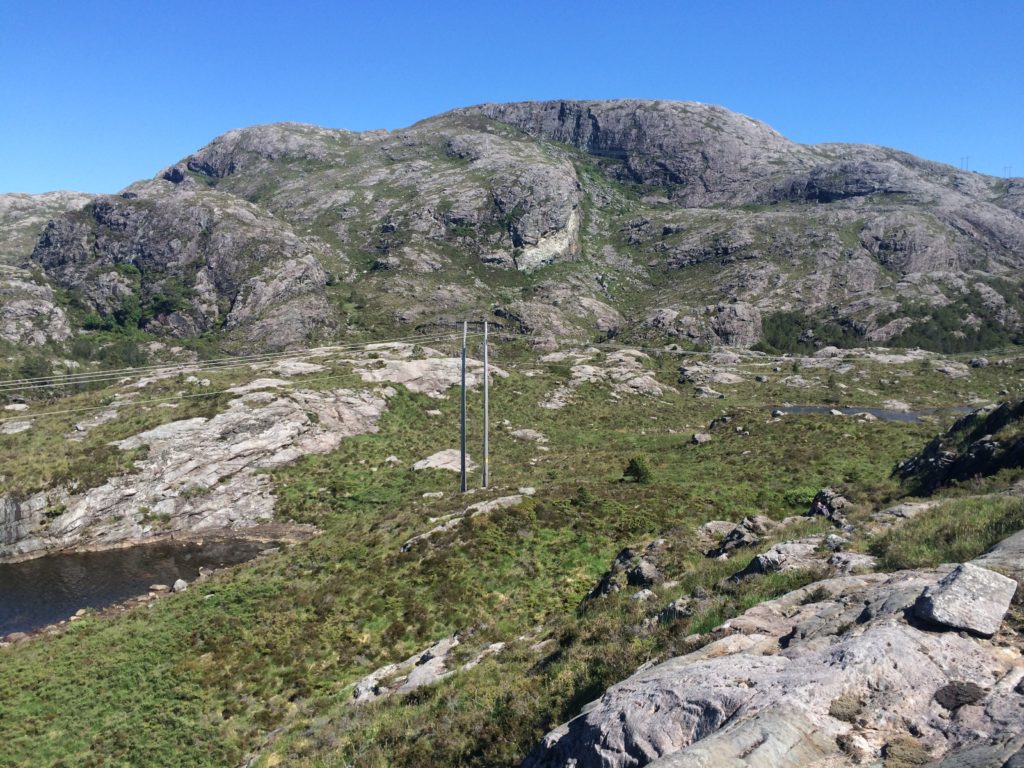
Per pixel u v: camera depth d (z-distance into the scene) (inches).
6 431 2485.2
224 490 2351.1
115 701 1027.9
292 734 805.9
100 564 1955.0
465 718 581.6
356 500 2351.1
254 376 3203.7
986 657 349.1
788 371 4810.5
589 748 360.2
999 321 6289.4
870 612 424.2
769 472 2079.2
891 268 7736.2
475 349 4805.6
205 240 6850.4
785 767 282.2
